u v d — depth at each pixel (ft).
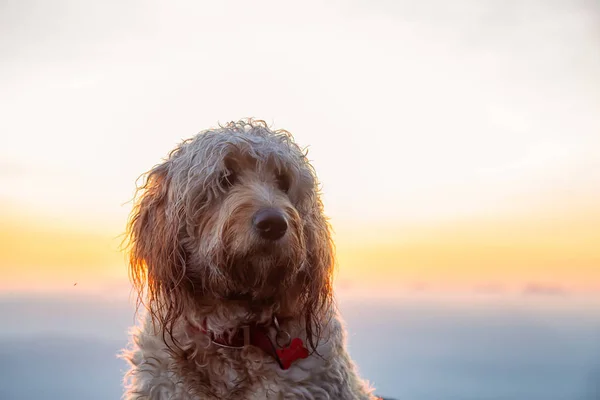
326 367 3.43
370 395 3.70
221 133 3.57
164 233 3.41
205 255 3.31
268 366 3.37
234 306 3.38
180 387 3.32
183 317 3.42
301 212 3.53
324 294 3.50
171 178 3.51
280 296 3.40
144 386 3.35
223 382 3.35
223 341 3.39
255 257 3.22
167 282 3.38
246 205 3.25
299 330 3.46
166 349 3.39
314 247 3.48
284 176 3.54
